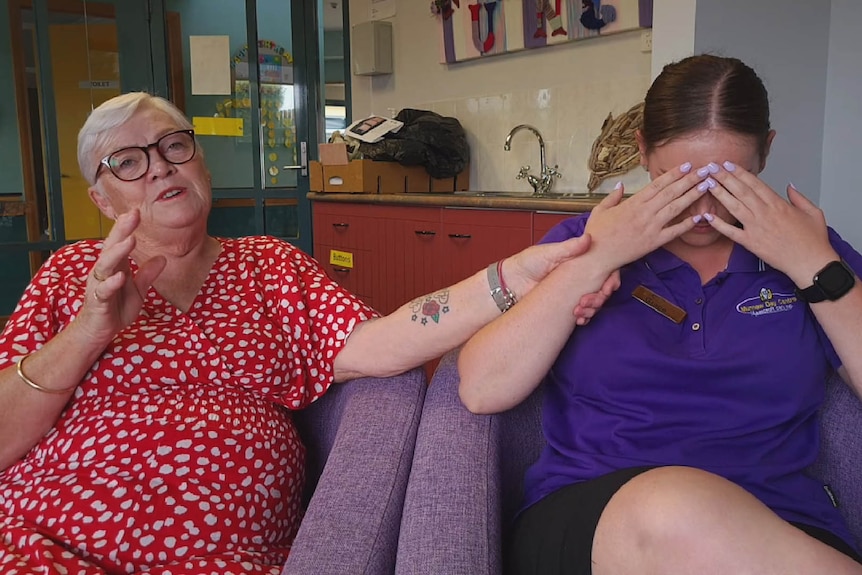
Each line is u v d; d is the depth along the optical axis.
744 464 1.06
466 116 3.99
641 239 1.06
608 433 1.10
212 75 4.84
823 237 1.06
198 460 1.19
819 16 2.85
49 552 1.06
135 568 1.11
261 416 1.29
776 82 2.70
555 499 1.05
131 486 1.14
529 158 3.70
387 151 3.65
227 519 1.17
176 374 1.26
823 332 1.10
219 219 4.95
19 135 4.72
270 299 1.39
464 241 3.07
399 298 3.46
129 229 1.10
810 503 1.05
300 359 1.36
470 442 1.10
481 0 3.71
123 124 1.33
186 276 1.38
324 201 3.87
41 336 1.24
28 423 1.17
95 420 1.20
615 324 1.12
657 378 1.08
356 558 0.91
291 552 0.92
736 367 1.07
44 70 4.63
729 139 1.05
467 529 0.95
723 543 0.79
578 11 3.28
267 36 4.79
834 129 2.97
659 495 0.85
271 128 4.89
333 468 1.09
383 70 4.38
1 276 4.79
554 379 1.20
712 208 1.08
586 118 3.40
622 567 0.87
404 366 1.29
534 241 2.80
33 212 4.79
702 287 1.12
